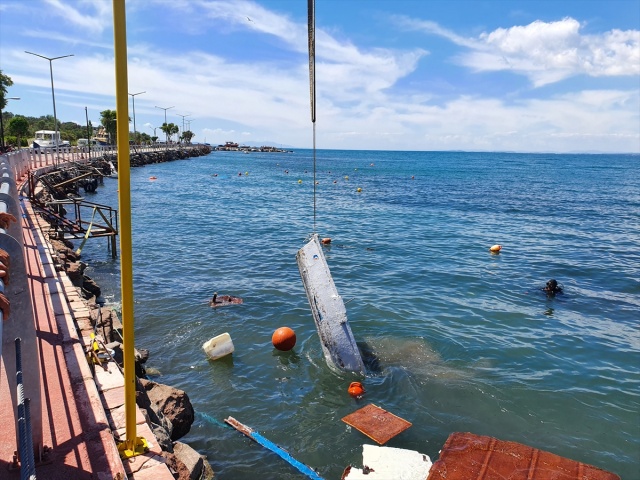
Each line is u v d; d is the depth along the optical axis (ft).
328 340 32.27
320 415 27.07
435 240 78.02
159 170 240.94
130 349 14.92
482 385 30.22
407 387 29.96
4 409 16.17
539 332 39.11
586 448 24.43
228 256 65.31
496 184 195.83
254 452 23.66
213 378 31.30
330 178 220.23
